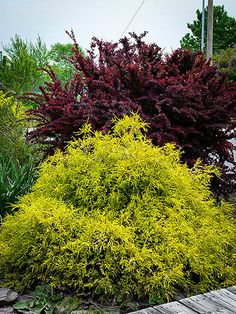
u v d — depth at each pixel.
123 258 3.75
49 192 4.36
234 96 5.88
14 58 12.75
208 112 5.61
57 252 3.91
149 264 3.68
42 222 3.89
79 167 4.24
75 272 3.75
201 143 6.03
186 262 3.92
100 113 5.44
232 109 5.79
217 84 6.15
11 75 11.73
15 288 3.92
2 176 5.79
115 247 3.70
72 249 3.74
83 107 5.45
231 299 2.93
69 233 3.88
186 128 5.67
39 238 4.01
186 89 5.49
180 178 4.23
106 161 4.22
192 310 2.77
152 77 5.78
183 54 6.68
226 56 33.78
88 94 6.04
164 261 3.83
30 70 12.20
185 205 4.23
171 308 2.80
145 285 3.71
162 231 3.88
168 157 4.40
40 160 6.80
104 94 5.57
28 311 3.61
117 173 4.08
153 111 5.83
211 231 4.05
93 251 3.84
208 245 4.05
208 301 2.90
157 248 3.82
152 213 3.98
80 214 4.05
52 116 5.92
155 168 4.16
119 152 4.20
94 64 6.30
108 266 3.69
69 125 5.54
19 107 8.79
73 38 6.33
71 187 4.28
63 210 3.93
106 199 4.09
